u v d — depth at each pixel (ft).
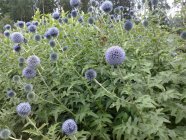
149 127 1.39
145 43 2.01
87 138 1.66
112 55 1.45
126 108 1.63
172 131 1.43
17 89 2.20
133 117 1.60
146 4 2.23
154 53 1.97
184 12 2.05
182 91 1.71
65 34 2.38
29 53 2.31
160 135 1.36
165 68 1.91
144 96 1.45
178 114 1.54
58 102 1.86
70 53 2.08
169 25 2.39
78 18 2.71
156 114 1.45
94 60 1.92
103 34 2.07
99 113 1.69
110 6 2.17
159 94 1.61
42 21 3.20
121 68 1.82
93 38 2.07
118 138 1.45
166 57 1.96
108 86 1.71
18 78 2.00
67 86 1.78
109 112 1.72
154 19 2.04
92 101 1.71
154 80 1.65
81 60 1.99
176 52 2.06
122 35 2.10
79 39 2.19
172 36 2.05
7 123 1.87
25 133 1.94
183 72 1.77
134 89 1.62
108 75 1.80
